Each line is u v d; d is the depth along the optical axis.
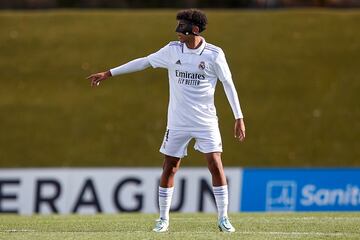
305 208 67.00
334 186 66.75
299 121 107.25
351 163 101.06
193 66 30.83
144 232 31.59
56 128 108.88
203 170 68.12
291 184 67.25
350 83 112.44
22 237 30.08
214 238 29.41
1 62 120.62
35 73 118.69
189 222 37.03
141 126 107.69
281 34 120.94
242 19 124.31
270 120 107.50
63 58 120.44
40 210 69.88
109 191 68.88
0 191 70.56
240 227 34.28
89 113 110.88
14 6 139.62
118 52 120.19
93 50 121.25
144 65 31.80
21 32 125.38
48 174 70.19
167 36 122.50
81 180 69.50
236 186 68.12
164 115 109.44
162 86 114.94
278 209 67.31
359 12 126.31
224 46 118.69
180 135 31.36
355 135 105.12
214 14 126.19
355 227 34.38
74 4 139.75
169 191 32.06
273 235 30.83
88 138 106.69
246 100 110.81
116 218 42.16
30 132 108.62
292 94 111.44
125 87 115.12
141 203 68.44
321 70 114.50
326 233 32.03
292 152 102.56
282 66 115.44
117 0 139.62
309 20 123.75
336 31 121.06
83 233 31.48
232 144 103.81
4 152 105.38
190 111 31.11
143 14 128.88
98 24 126.69
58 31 125.56
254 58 116.81
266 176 67.75
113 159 102.69
